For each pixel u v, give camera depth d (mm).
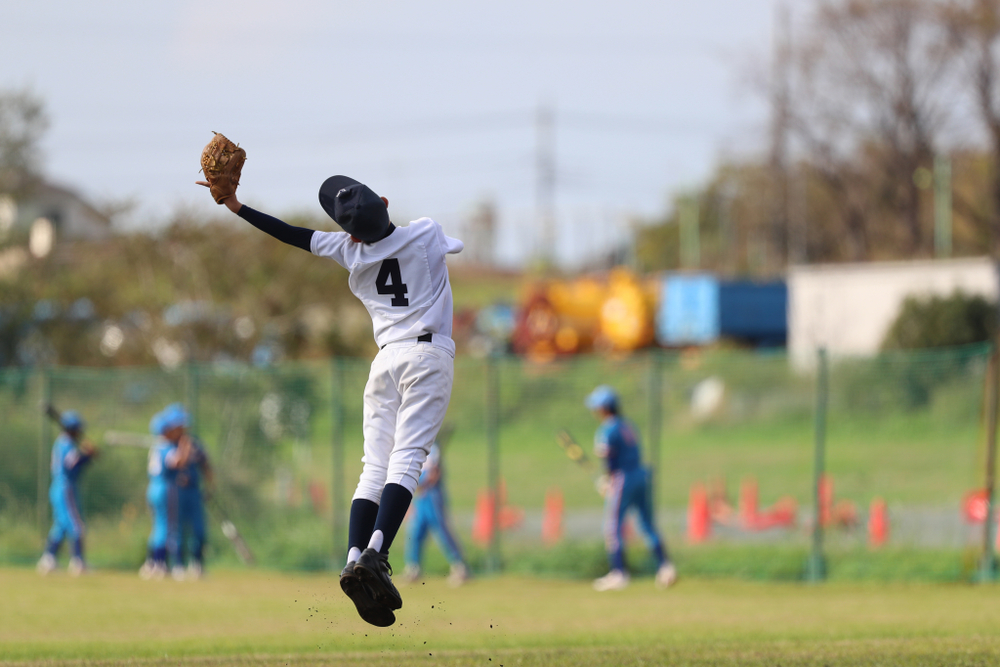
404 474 18406
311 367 57781
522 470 84500
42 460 55562
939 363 75500
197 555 48781
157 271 93562
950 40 161250
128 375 58906
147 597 40438
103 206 93188
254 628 32094
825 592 42844
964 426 72750
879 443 75375
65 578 47688
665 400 95375
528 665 23172
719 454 85375
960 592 42031
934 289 119000
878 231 180625
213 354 91500
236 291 94688
